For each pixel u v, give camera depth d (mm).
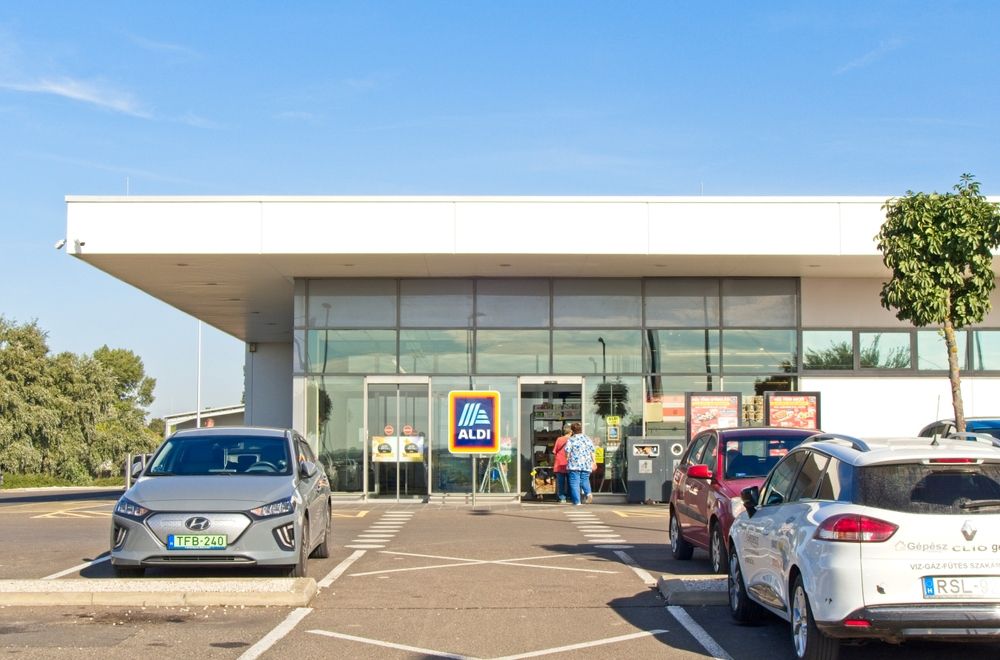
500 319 25234
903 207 15938
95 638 8727
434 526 18750
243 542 10977
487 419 22609
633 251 22125
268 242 21953
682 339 25250
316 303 25219
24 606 10070
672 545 14336
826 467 8008
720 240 22156
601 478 24938
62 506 24375
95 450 64312
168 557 10906
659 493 23984
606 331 25234
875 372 25312
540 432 25016
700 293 25344
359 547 15453
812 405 24141
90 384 65938
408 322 25172
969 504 7141
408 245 22016
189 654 8156
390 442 24875
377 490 24766
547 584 11812
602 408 25078
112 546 11133
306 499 12023
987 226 15641
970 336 25547
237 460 12492
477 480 24812
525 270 24391
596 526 18719
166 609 10023
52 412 61406
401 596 10945
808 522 7637
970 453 7414
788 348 25297
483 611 10109
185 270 24359
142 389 103938
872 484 7297
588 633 9102
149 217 21906
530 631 9172
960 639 7023
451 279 25297
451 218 22062
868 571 7035
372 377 25000
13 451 58406
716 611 10172
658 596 11016
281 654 8188
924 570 6996
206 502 11102
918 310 15766
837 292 25484
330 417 24969
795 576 7852
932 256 15828
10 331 62406
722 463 12492
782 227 22125
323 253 22078
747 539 9289
